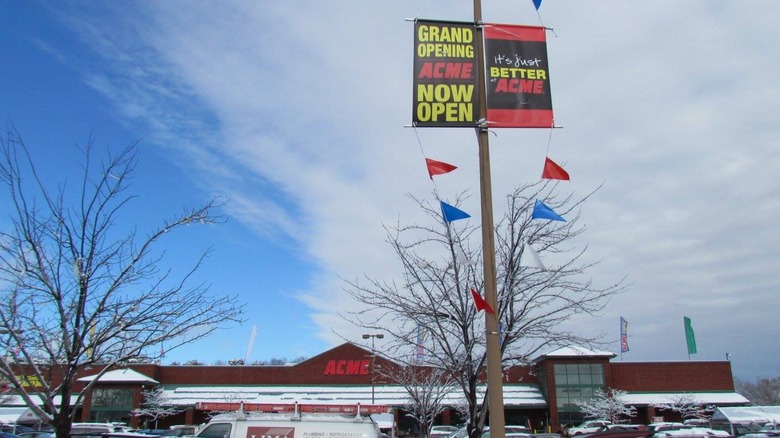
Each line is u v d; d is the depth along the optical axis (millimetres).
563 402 49281
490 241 7180
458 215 7863
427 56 7820
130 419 48719
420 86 7723
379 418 27672
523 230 11305
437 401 28750
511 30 8023
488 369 6707
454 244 11492
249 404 15336
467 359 10664
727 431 32188
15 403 30219
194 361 59562
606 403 47031
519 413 52188
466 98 7727
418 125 7602
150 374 53406
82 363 9133
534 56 7969
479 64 7855
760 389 89562
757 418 32094
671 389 52938
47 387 8844
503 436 6457
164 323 9953
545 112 7773
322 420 14484
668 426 33812
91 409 48938
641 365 53531
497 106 7699
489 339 6762
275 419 14547
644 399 51625
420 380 28969
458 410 44844
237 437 14328
